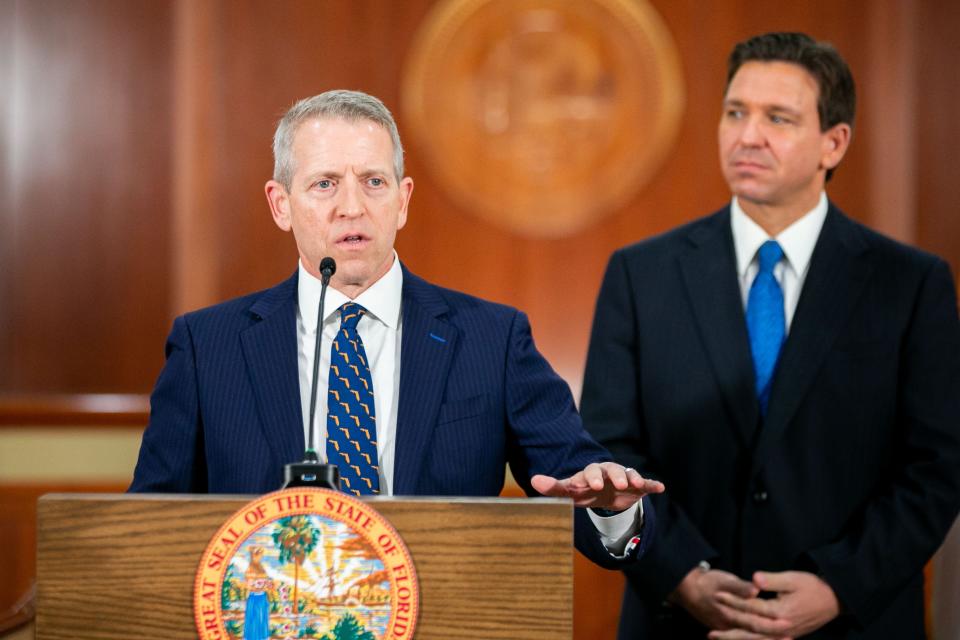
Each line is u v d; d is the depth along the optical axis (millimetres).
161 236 11438
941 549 7355
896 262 6320
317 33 11406
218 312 4902
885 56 11234
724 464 6168
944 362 6129
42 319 11383
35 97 11398
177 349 4809
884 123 11234
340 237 4508
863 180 11250
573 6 11312
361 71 11398
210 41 11383
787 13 11312
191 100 11375
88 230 11430
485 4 11320
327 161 4512
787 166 6246
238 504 3383
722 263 6434
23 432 10812
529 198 11383
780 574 5832
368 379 4520
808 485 6051
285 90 11398
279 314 4785
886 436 6168
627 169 11320
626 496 4234
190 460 4633
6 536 10664
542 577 3359
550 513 3375
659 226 11336
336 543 3359
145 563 3381
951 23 11203
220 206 11383
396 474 4461
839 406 6109
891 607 6074
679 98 11289
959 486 5965
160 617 3359
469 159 11375
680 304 6406
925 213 11195
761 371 6242
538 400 4766
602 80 11312
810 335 6160
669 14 11320
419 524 3373
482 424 4625
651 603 5941
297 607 3342
